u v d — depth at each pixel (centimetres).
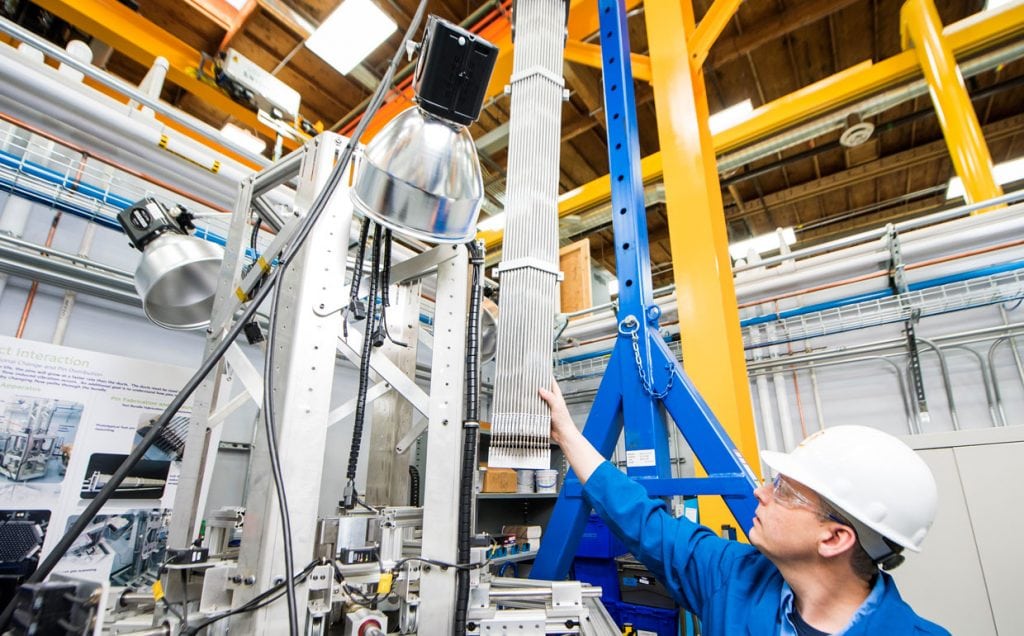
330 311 103
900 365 247
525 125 116
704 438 123
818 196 460
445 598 98
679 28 212
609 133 160
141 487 181
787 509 81
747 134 296
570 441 113
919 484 75
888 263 248
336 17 288
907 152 399
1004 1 266
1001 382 225
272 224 152
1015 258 221
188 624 84
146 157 191
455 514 104
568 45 246
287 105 254
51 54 163
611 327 322
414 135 94
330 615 105
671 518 108
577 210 362
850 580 79
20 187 173
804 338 262
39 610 59
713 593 93
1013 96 347
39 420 163
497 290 144
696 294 176
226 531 129
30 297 179
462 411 113
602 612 129
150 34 261
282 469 91
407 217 104
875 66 265
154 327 211
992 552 145
